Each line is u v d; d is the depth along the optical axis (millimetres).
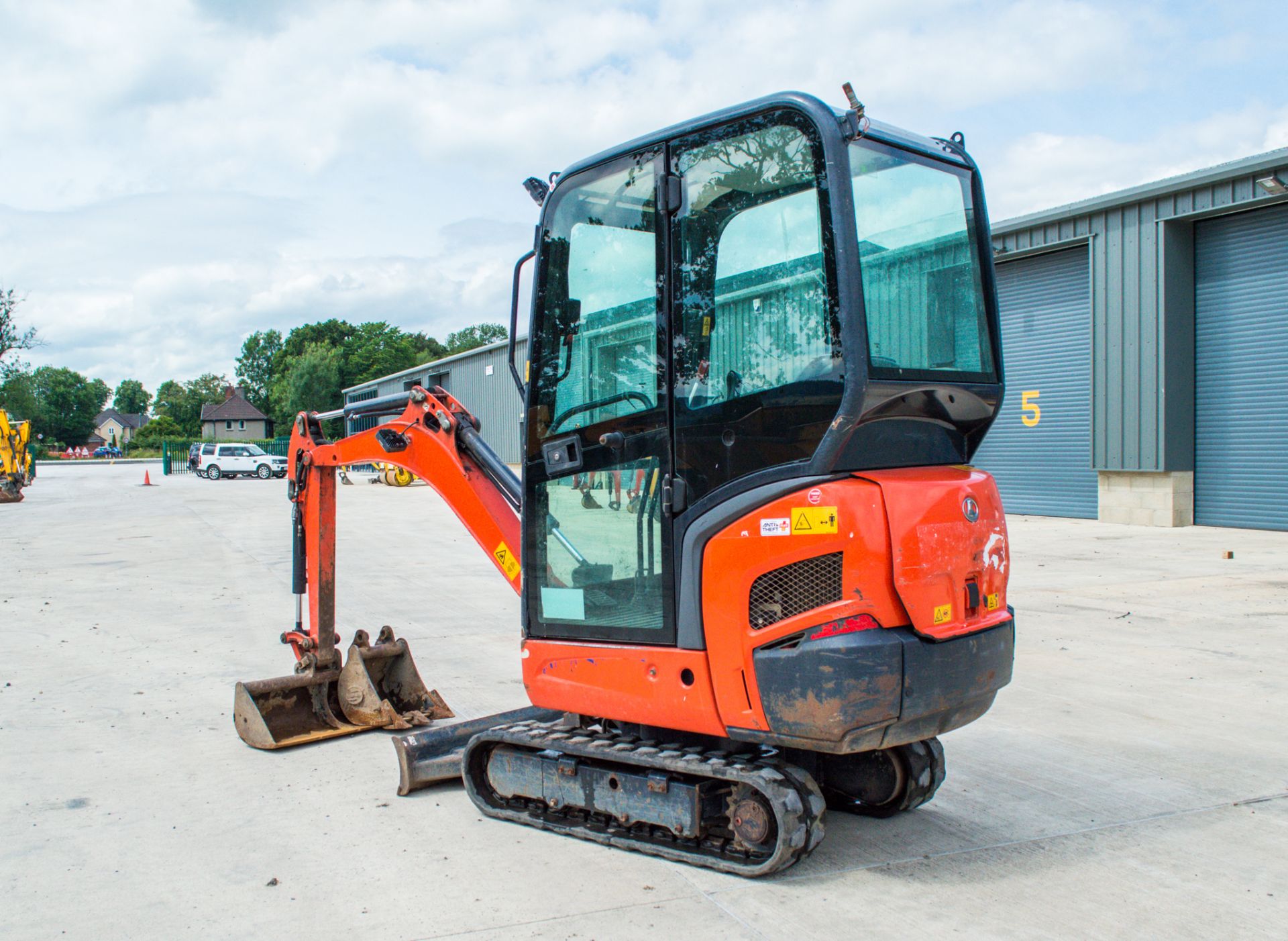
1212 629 7676
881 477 3182
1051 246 16156
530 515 3910
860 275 3031
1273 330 13820
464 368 35500
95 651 7484
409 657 5664
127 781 4574
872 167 3320
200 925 3139
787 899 3268
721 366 3312
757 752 3580
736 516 3262
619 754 3580
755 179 3248
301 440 5395
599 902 3252
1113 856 3645
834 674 3018
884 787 3965
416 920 3148
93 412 115625
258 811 4176
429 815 4109
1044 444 16875
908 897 3287
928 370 3393
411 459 4801
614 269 3602
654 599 3521
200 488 33469
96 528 17719
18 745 5148
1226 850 3697
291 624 8594
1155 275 14602
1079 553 12094
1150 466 14836
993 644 3375
